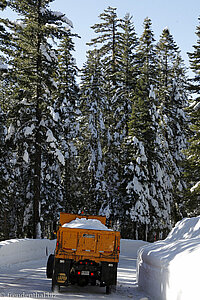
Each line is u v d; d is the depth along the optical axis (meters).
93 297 8.95
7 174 31.05
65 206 39.72
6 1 24.17
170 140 46.22
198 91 36.97
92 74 45.78
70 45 42.06
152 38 46.56
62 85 41.00
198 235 10.29
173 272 7.14
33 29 26.45
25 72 26.83
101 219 12.98
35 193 27.81
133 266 21.06
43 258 21.97
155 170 41.03
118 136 42.88
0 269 14.76
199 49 36.66
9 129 27.17
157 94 46.34
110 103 46.56
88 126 44.88
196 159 36.81
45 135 27.69
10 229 38.69
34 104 27.39
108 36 49.69
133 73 44.28
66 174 39.66
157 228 41.81
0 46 23.22
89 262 9.88
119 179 42.00
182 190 46.12
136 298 8.95
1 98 27.33
